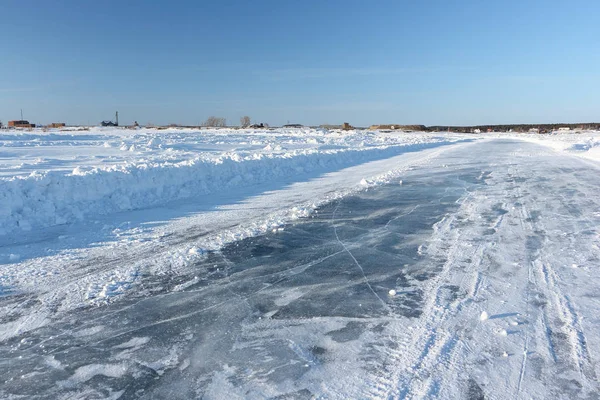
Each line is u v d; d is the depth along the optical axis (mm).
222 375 3334
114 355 3650
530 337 3828
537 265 5758
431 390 3092
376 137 50094
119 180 10227
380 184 13367
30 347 3795
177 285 5172
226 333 3998
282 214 9055
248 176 14039
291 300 4734
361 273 5562
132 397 3086
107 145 23969
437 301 4641
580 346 3672
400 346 3715
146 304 4652
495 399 2996
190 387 3189
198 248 6535
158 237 7273
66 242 6969
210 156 18969
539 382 3184
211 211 9414
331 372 3344
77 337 3957
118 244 6859
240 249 6617
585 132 104875
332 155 20312
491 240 7016
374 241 7051
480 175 15516
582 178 14414
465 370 3338
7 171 12695
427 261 6008
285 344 3785
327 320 4242
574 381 3195
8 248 6633
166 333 4016
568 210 9273
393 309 4465
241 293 4930
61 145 25109
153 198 10492
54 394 3137
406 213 9188
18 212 8070
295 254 6371
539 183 13375
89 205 9180
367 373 3316
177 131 56000
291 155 18078
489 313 4316
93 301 4727
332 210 9523
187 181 12016
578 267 5652
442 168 17844
